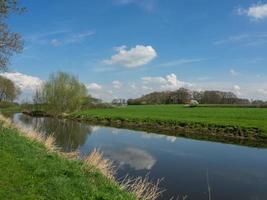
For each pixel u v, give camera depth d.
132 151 30.92
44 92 96.00
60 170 14.75
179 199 16.44
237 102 138.38
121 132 48.50
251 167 23.91
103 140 38.91
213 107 100.62
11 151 17.55
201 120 55.00
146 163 25.11
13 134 24.86
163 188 18.33
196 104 114.56
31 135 27.62
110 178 16.02
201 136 43.59
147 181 18.92
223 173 22.08
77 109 97.00
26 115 88.38
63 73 95.56
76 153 24.92
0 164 14.63
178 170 22.86
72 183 13.08
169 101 156.00
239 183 19.55
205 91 147.25
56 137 40.81
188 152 30.45
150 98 159.62
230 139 40.59
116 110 98.12
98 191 12.56
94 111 94.62
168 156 28.33
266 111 74.12
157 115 71.44
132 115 74.06
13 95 119.88
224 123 49.03
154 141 38.25
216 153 29.97
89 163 18.09
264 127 43.47
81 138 40.56
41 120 69.56
